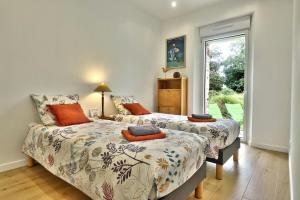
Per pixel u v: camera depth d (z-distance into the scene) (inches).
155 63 180.7
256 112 130.4
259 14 128.5
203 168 70.0
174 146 59.6
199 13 159.2
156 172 47.0
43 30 102.7
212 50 163.3
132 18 155.6
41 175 86.4
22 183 78.9
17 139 95.0
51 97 103.3
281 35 120.6
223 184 79.7
